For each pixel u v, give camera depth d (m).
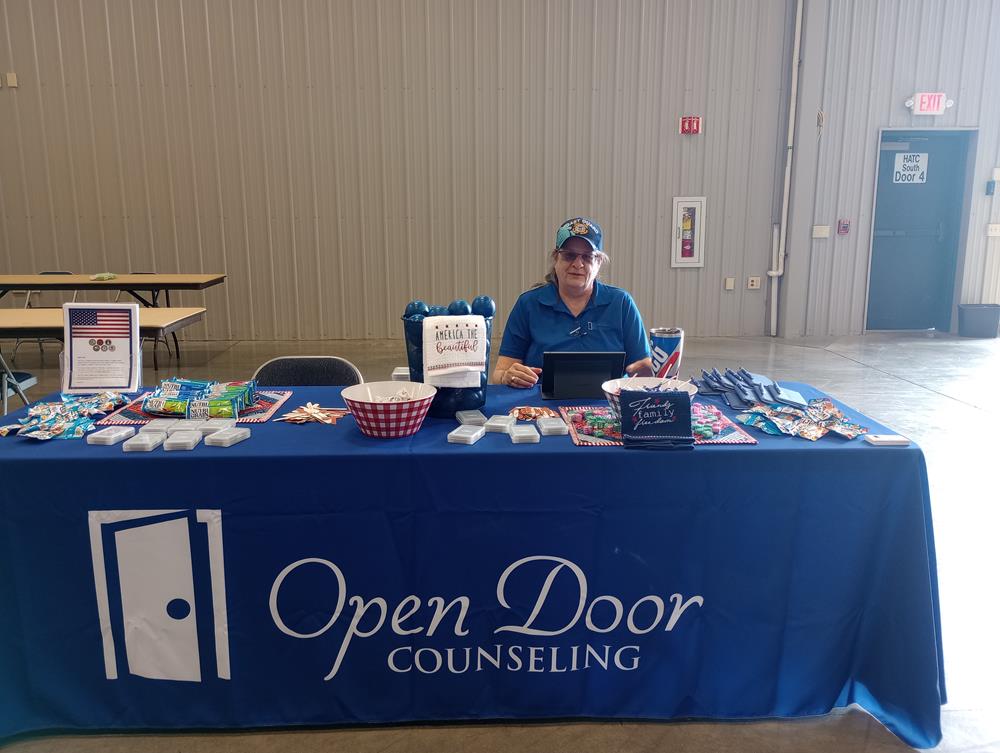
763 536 1.74
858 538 1.75
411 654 1.80
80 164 7.29
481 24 7.16
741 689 1.85
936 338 7.76
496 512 1.69
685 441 1.70
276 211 7.47
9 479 1.62
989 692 2.03
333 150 7.36
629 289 7.80
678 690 1.85
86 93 7.14
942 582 2.65
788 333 7.84
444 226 7.57
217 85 7.18
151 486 1.64
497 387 2.34
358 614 1.75
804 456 1.69
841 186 7.61
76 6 6.97
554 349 2.56
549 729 1.85
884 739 1.82
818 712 1.88
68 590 1.70
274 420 1.93
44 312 5.13
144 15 7.02
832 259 7.78
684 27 7.23
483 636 1.79
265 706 1.81
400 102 7.30
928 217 7.91
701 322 7.91
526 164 7.47
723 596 1.78
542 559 1.73
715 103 7.41
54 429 1.76
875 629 1.81
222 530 1.67
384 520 1.69
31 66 7.06
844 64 7.31
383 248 7.59
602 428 1.80
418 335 1.96
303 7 7.07
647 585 1.76
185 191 7.38
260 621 1.74
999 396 5.32
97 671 1.76
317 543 1.70
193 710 1.80
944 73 7.38
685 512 1.72
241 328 7.71
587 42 7.24
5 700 1.74
